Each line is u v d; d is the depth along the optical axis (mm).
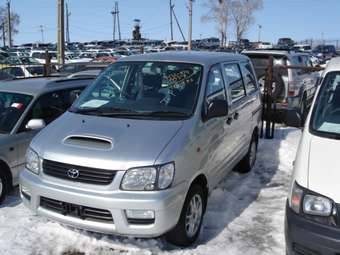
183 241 4129
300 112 4902
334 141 3869
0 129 5477
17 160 5387
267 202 5453
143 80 4918
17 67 18547
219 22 43844
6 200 5328
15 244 4199
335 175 3361
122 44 61156
